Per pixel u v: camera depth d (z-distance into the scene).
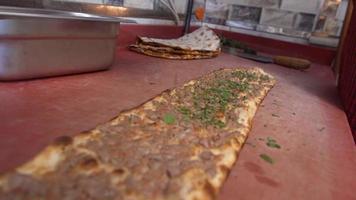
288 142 0.33
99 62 0.46
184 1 0.93
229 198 0.21
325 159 0.30
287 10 0.94
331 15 0.88
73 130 0.28
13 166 0.21
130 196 0.19
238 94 0.43
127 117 0.30
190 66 0.63
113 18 0.46
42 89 0.36
